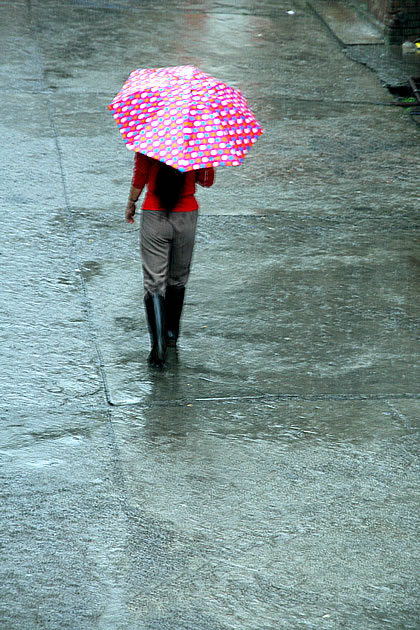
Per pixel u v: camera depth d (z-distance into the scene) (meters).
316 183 32.97
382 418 19.55
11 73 42.50
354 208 31.03
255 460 17.88
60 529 15.57
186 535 15.64
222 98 19.25
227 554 15.24
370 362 21.80
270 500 16.72
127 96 19.52
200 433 18.66
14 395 19.52
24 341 21.64
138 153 19.94
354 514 16.45
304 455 18.14
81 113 38.28
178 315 21.72
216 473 17.41
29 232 27.56
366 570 15.09
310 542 15.67
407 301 24.88
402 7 50.03
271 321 23.45
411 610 14.27
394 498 16.97
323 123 39.12
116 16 54.06
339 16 55.91
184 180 20.12
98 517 15.94
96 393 19.88
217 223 29.12
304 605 14.22
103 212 29.48
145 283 20.86
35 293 23.97
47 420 18.73
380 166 34.91
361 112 40.75
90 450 17.84
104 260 26.25
